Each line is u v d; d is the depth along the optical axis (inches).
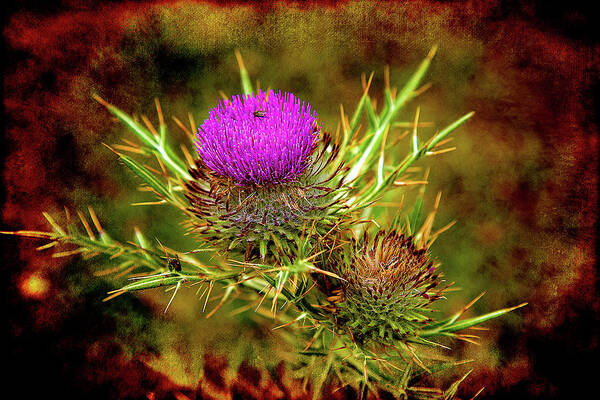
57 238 12.3
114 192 15.2
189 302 14.4
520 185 15.4
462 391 13.8
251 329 13.9
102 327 14.2
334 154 13.0
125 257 12.5
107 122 15.3
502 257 15.1
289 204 12.8
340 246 12.7
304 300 12.6
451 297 14.9
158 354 13.7
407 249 12.8
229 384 13.3
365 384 12.5
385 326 12.6
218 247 12.9
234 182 12.9
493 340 14.6
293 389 13.1
